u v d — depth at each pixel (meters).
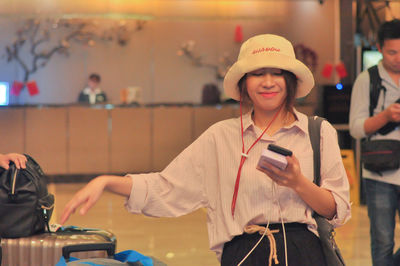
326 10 11.63
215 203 1.88
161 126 10.73
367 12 7.28
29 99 11.89
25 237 2.45
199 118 10.87
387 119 3.16
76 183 10.08
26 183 2.50
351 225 5.82
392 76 3.37
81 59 12.25
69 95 12.16
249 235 1.79
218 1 13.04
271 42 1.80
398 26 3.27
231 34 13.13
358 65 7.36
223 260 1.82
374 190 3.25
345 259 4.46
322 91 7.93
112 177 1.74
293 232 1.76
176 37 12.86
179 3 12.85
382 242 3.20
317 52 11.81
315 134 1.82
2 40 11.83
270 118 1.86
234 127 1.88
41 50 12.02
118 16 12.40
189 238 5.30
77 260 1.72
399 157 3.17
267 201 1.77
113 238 2.56
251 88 1.80
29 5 11.98
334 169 1.79
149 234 5.49
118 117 10.55
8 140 10.16
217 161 1.88
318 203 1.69
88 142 10.42
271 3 13.10
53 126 10.29
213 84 12.36
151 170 10.69
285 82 1.79
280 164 1.55
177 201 1.85
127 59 12.55
